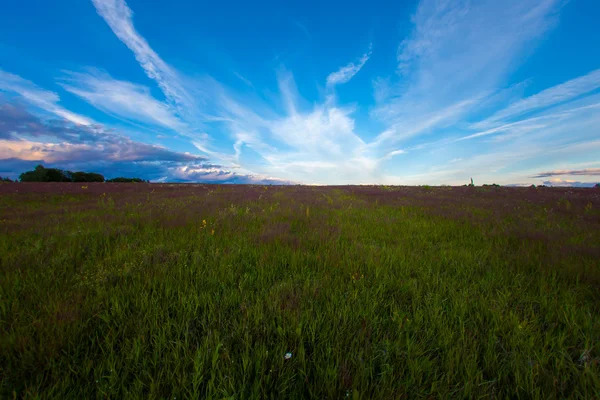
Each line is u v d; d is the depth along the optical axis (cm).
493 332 182
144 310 205
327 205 947
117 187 1852
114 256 331
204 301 219
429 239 470
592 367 144
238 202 974
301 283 266
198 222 559
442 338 175
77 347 158
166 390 134
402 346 166
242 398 129
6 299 212
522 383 140
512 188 1911
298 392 138
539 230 496
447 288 255
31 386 128
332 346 167
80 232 445
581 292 240
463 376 143
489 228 534
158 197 1194
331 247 390
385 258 346
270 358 156
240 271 298
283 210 779
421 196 1311
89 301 212
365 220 647
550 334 177
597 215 673
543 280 264
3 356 149
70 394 130
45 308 196
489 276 285
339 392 135
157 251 346
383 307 220
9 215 666
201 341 170
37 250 343
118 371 145
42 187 1666
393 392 131
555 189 1769
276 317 197
